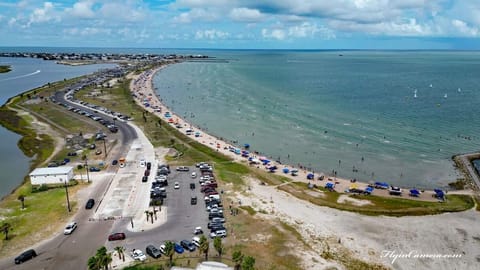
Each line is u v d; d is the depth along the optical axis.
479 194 106.75
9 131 169.62
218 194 100.44
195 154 135.75
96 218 86.06
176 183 105.56
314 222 87.62
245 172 120.25
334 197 102.81
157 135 158.62
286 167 126.81
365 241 79.88
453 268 71.25
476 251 76.94
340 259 72.50
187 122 187.38
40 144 148.62
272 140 158.50
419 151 143.00
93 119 185.38
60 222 84.12
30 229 81.00
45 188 102.50
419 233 83.81
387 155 139.12
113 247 73.94
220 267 63.62
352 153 141.50
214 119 195.12
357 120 186.75
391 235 82.62
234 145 151.88
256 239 78.12
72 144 145.50
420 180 117.50
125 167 120.19
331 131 169.38
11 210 90.06
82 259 69.88
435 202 100.31
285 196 102.69
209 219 86.38
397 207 96.56
